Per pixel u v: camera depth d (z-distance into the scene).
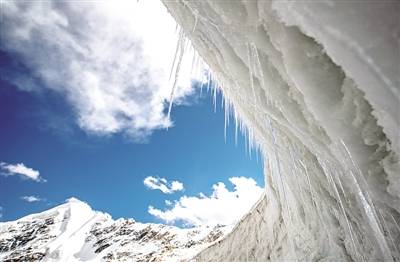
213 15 2.89
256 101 3.51
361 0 1.64
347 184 3.16
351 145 2.50
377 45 1.70
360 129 2.36
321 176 3.80
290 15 1.98
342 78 2.19
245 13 2.55
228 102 5.07
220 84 4.61
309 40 2.16
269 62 2.79
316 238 6.24
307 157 3.79
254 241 11.86
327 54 2.00
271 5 2.16
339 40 1.82
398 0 1.56
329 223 5.00
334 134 2.53
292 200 7.20
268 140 4.62
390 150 2.30
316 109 2.46
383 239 3.06
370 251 3.81
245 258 11.70
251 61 2.93
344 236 4.60
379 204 2.83
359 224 3.76
